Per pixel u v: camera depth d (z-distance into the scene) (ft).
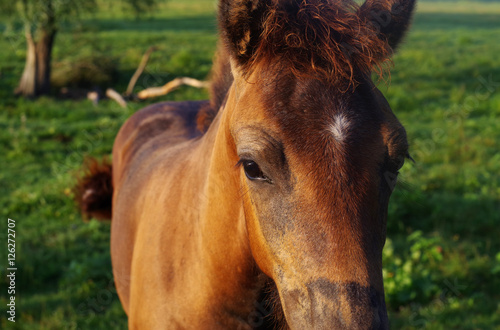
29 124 32.91
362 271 3.91
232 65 4.89
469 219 18.58
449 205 19.80
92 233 18.49
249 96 4.37
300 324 4.18
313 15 4.45
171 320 6.14
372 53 4.50
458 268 15.01
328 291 3.91
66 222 19.19
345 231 3.94
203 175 6.04
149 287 6.48
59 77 45.75
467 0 365.40
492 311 13.43
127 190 8.81
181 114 10.38
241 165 4.88
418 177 22.70
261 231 4.60
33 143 28.37
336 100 4.11
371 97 4.28
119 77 48.37
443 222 18.40
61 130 30.83
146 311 6.50
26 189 21.72
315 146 4.01
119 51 64.69
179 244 6.18
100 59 48.80
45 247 17.25
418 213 19.15
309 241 4.02
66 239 17.75
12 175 23.86
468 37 80.84
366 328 3.75
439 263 15.43
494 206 19.90
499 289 14.43
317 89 4.14
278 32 4.34
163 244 6.40
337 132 4.00
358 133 4.04
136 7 51.42
